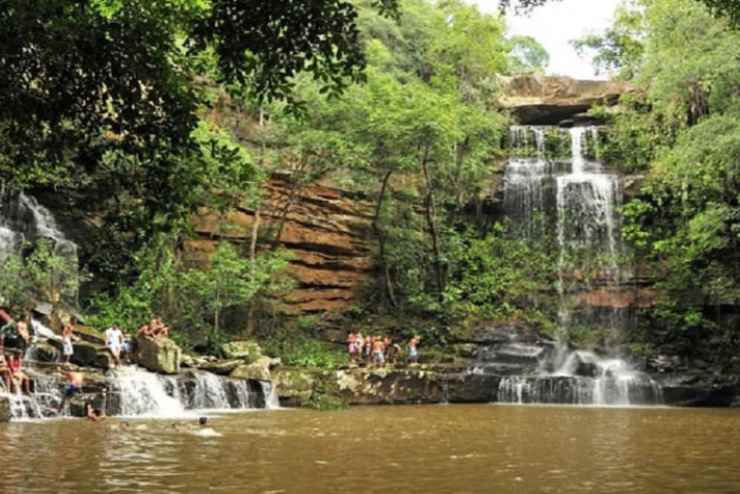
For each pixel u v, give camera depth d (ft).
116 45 23.57
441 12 149.07
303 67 26.02
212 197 33.81
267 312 110.42
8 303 79.97
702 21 96.37
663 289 117.70
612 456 42.04
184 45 25.71
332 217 121.60
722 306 112.37
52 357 73.87
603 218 128.16
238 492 29.78
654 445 47.88
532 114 152.76
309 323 111.04
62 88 23.65
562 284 123.85
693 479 33.81
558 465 38.19
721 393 97.96
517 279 123.85
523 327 113.50
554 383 100.01
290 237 116.57
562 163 137.39
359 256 122.31
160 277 95.40
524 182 134.10
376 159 116.47
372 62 131.44
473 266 125.59
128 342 80.59
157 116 25.53
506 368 105.60
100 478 32.68
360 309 118.01
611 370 106.73
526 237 131.44
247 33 25.12
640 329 116.88
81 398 65.51
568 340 113.29
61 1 21.29
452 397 98.89
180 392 76.84
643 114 132.46
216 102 110.01
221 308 104.68
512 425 62.59
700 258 114.11
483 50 141.18
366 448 45.21
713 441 50.60
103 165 26.86
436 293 122.01
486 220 133.90
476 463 38.78
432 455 42.04
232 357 91.04
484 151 129.59
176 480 32.40
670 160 104.01
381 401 93.97
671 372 104.63
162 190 26.99
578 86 159.22
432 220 121.80
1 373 61.57
